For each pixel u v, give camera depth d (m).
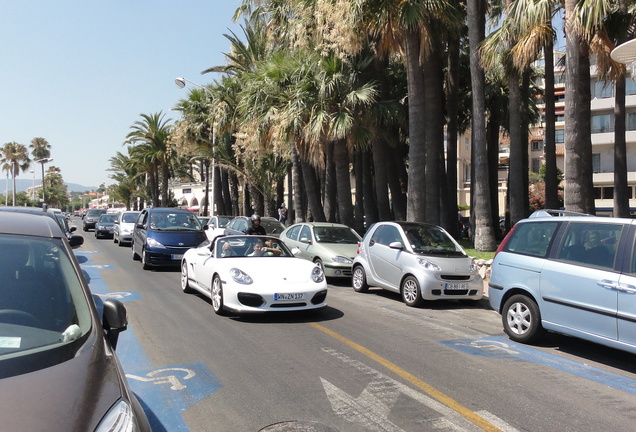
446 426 4.26
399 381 5.36
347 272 12.70
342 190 19.02
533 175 45.34
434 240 10.66
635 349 5.53
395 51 15.68
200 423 4.26
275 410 4.54
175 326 7.73
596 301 5.96
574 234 6.57
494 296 7.52
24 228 3.69
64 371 2.63
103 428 2.35
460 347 6.83
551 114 18.50
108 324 3.50
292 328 7.68
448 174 20.28
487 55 13.69
